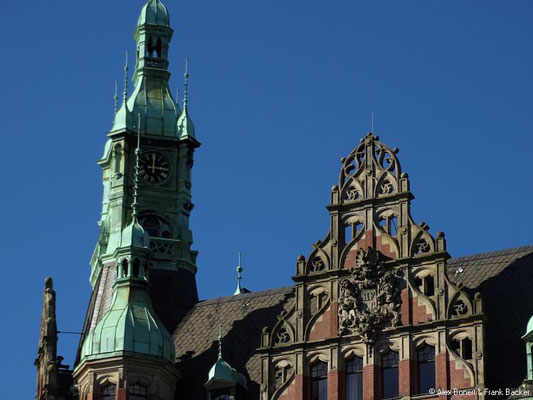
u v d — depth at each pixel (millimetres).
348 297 94000
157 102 112812
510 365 91375
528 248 98375
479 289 96438
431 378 91312
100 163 113125
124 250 101625
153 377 98188
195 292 108938
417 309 92375
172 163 111375
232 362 100750
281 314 95688
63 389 102250
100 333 98812
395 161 95812
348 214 96000
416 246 93625
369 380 92250
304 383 93938
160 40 114875
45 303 105375
